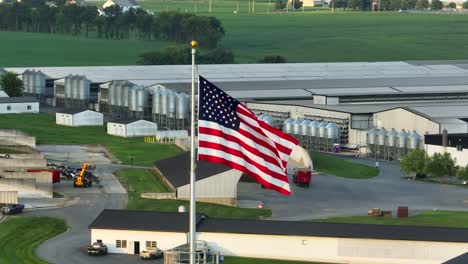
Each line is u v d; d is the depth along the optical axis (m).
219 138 79.44
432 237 122.12
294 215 152.00
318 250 123.56
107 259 124.56
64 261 123.12
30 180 159.25
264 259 123.75
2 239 133.00
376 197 170.00
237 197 164.62
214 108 79.62
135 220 129.00
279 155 81.00
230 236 124.62
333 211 156.00
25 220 143.00
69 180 175.62
